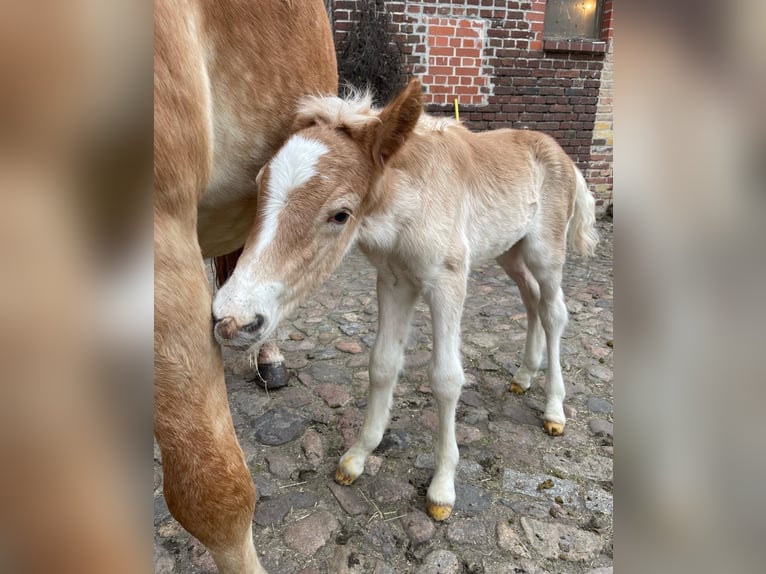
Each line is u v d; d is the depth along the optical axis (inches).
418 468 90.3
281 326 145.8
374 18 201.9
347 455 86.8
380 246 71.1
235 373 118.7
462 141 84.0
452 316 76.6
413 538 76.2
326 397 110.3
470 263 84.4
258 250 52.9
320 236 56.5
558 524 79.3
